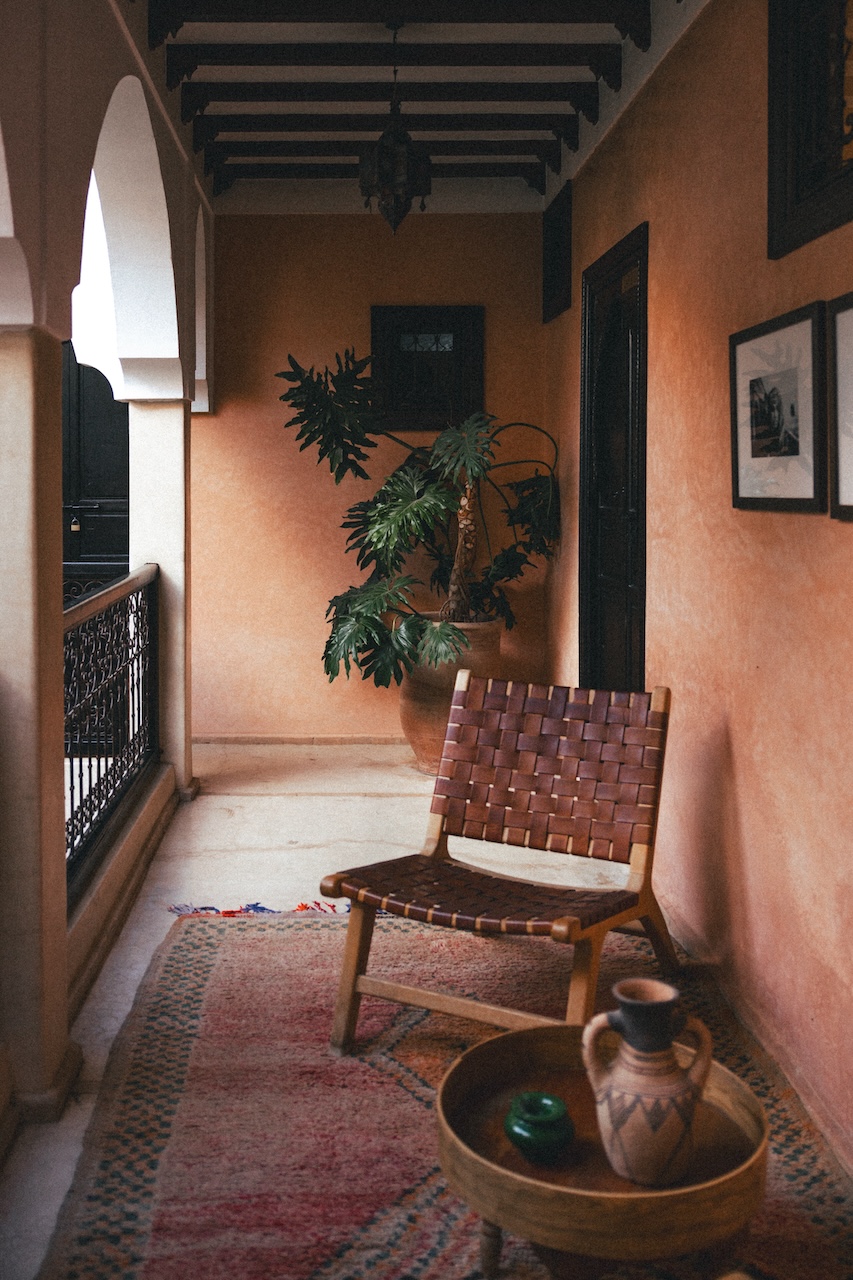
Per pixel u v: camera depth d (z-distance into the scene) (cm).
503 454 630
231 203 614
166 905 385
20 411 246
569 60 447
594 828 308
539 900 283
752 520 302
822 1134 249
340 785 547
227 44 443
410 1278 202
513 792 317
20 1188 229
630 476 449
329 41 444
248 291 620
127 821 414
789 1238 213
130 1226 215
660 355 393
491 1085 198
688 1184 170
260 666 637
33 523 248
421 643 519
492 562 600
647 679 415
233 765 588
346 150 569
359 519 603
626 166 438
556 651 602
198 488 628
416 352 630
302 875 418
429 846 318
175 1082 269
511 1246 212
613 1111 169
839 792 247
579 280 532
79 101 278
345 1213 220
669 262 380
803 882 268
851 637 240
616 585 482
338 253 620
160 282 461
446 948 349
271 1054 283
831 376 245
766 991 293
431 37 443
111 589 388
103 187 428
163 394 488
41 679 253
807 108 271
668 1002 169
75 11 273
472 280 624
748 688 306
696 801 353
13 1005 252
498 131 555
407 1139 246
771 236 279
